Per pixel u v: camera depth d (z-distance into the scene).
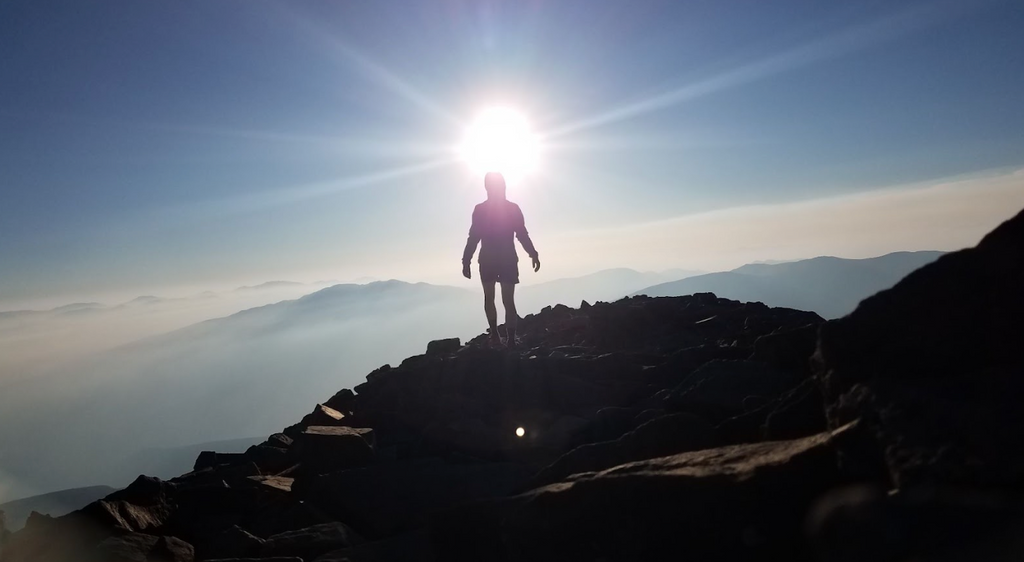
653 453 6.01
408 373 11.94
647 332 13.76
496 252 13.05
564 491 4.54
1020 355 4.01
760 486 3.81
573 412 9.41
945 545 2.09
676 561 3.83
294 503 7.79
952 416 3.46
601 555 4.14
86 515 6.79
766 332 11.35
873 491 2.52
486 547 5.10
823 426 5.00
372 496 7.19
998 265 4.42
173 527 7.43
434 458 8.23
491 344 13.39
